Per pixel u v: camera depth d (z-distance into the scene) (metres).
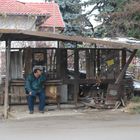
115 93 18.77
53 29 36.19
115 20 31.89
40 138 12.22
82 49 18.94
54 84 18.47
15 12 30.78
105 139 11.95
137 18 30.38
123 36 32.47
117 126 14.34
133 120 15.70
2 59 24.27
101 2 42.12
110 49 19.09
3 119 16.48
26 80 17.66
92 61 19.02
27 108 18.34
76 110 18.30
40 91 17.56
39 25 34.16
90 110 18.31
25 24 31.42
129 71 29.59
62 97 18.86
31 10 31.45
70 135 12.62
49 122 15.46
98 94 19.31
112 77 19.12
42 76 17.66
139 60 29.86
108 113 17.50
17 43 27.53
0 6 31.20
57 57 18.75
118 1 35.09
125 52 19.17
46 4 39.31
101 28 37.72
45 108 18.36
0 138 12.34
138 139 11.96
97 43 17.81
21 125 14.88
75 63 18.78
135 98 19.16
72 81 18.81
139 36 30.36
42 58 18.67
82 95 19.33
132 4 29.98
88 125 14.63
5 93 17.19
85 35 42.91
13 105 18.47
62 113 17.52
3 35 17.23
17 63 18.69
